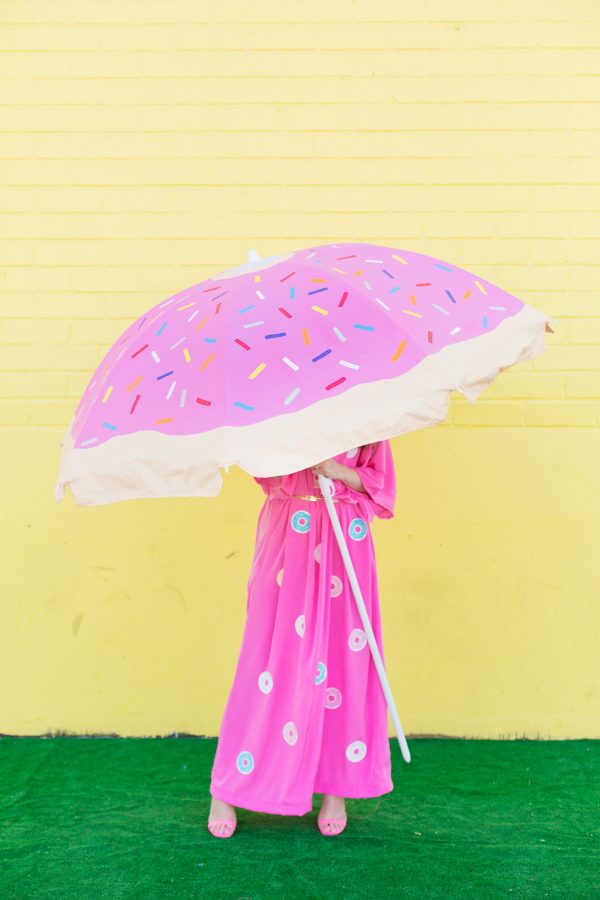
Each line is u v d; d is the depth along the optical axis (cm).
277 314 265
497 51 412
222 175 416
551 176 412
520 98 412
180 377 260
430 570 412
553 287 412
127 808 344
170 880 288
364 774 316
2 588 416
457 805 346
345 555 308
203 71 415
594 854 305
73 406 417
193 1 415
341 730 315
